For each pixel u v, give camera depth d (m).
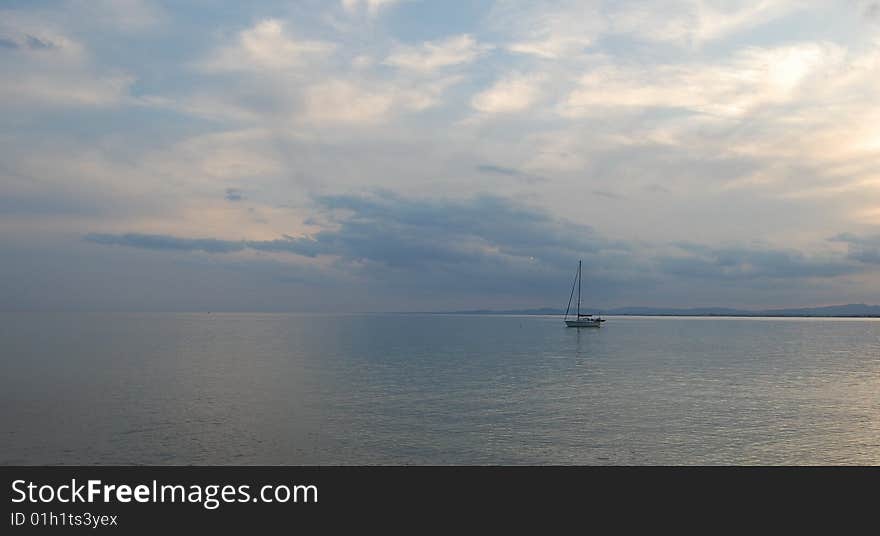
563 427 30.61
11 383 45.09
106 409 34.56
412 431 29.61
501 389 42.94
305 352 75.56
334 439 28.09
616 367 59.03
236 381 46.72
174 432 29.09
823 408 36.09
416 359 66.50
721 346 95.94
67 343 89.88
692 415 33.69
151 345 86.75
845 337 135.75
